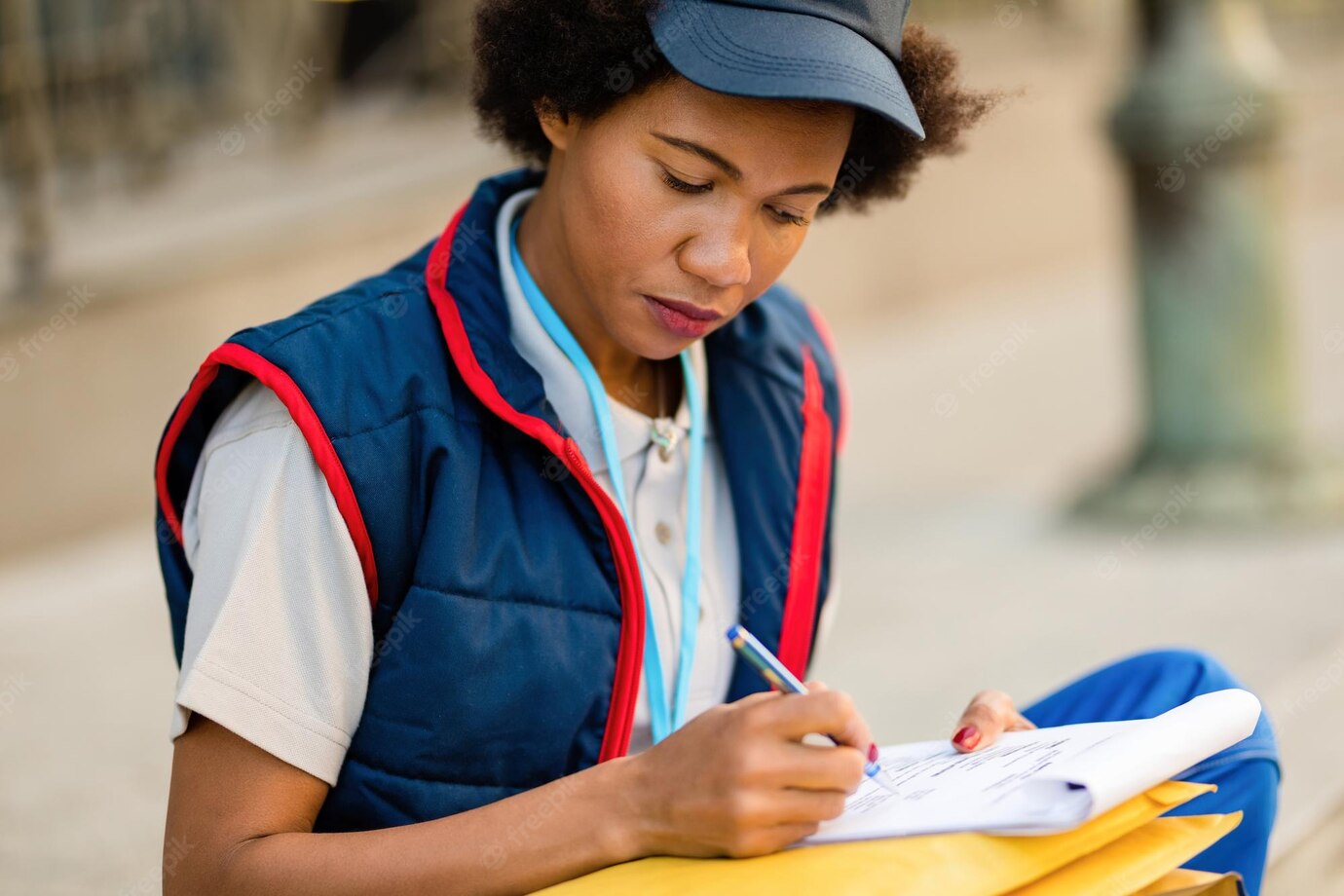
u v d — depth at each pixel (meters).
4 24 4.50
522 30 1.41
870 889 1.13
